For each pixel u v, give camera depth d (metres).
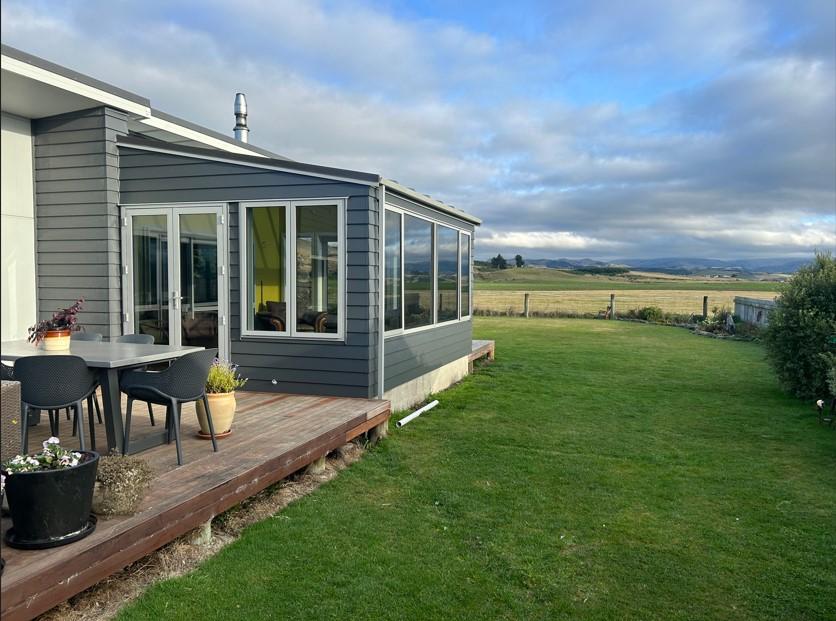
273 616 2.80
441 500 4.43
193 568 3.21
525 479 4.96
